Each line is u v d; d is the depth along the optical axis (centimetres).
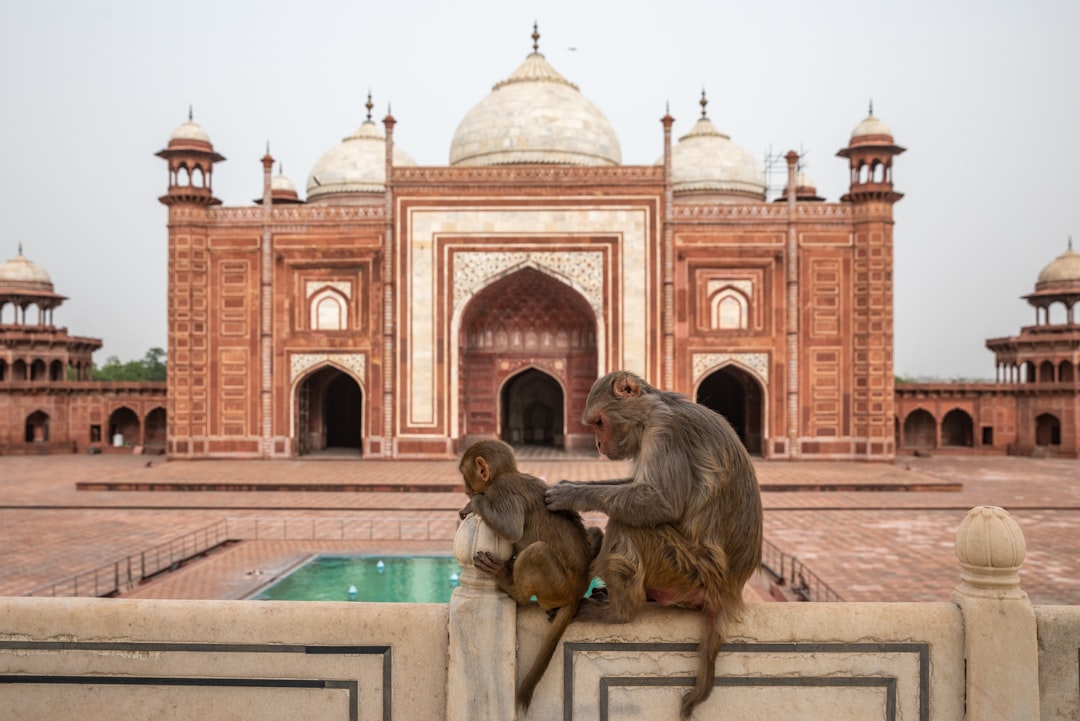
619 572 118
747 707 124
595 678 123
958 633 126
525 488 125
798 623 125
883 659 125
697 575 119
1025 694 124
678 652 123
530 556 117
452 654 123
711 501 121
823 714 125
